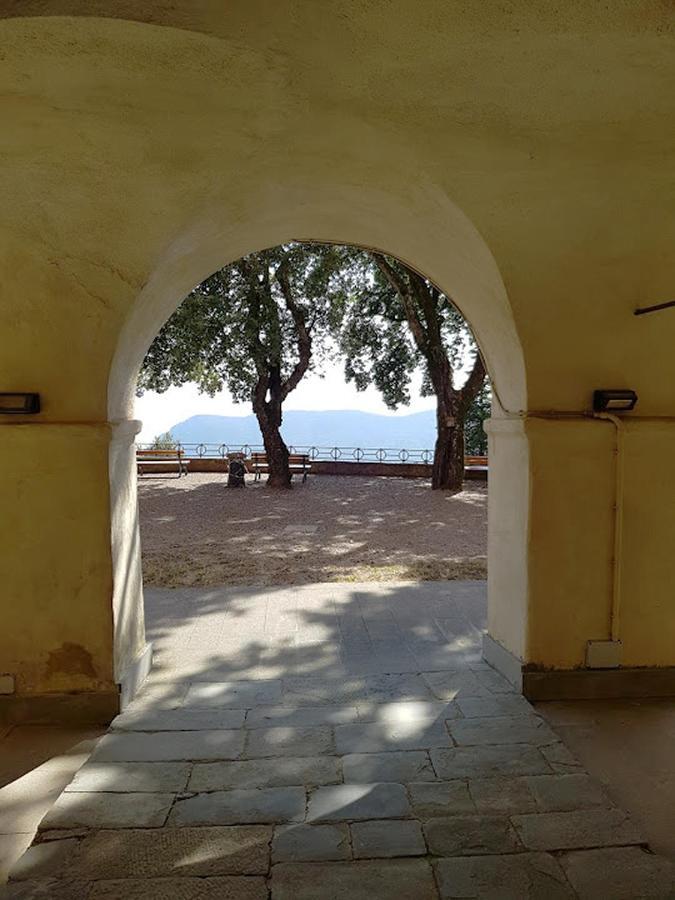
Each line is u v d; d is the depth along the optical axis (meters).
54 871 2.41
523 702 3.99
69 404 3.81
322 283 15.17
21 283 3.65
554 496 4.03
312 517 12.20
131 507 4.30
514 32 2.58
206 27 2.51
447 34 2.58
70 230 3.50
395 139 3.19
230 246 4.46
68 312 3.73
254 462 18.66
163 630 5.50
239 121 3.06
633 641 4.12
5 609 3.82
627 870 2.40
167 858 2.48
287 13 2.48
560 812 2.78
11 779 3.22
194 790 2.97
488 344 4.57
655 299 3.99
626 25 2.55
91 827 2.68
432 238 4.17
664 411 4.10
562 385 4.05
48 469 3.79
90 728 3.78
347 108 2.99
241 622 5.71
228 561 8.47
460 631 5.45
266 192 3.77
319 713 3.86
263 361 15.23
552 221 3.63
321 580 7.40
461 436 15.36
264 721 3.74
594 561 4.07
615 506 4.05
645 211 3.64
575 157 3.30
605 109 3.04
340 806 2.84
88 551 3.83
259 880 2.35
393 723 3.70
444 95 2.93
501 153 3.26
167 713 3.87
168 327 13.69
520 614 4.16
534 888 2.30
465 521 11.66
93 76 2.76
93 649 3.86
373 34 2.58
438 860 2.46
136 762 3.24
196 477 18.36
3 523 3.80
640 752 3.44
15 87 2.79
